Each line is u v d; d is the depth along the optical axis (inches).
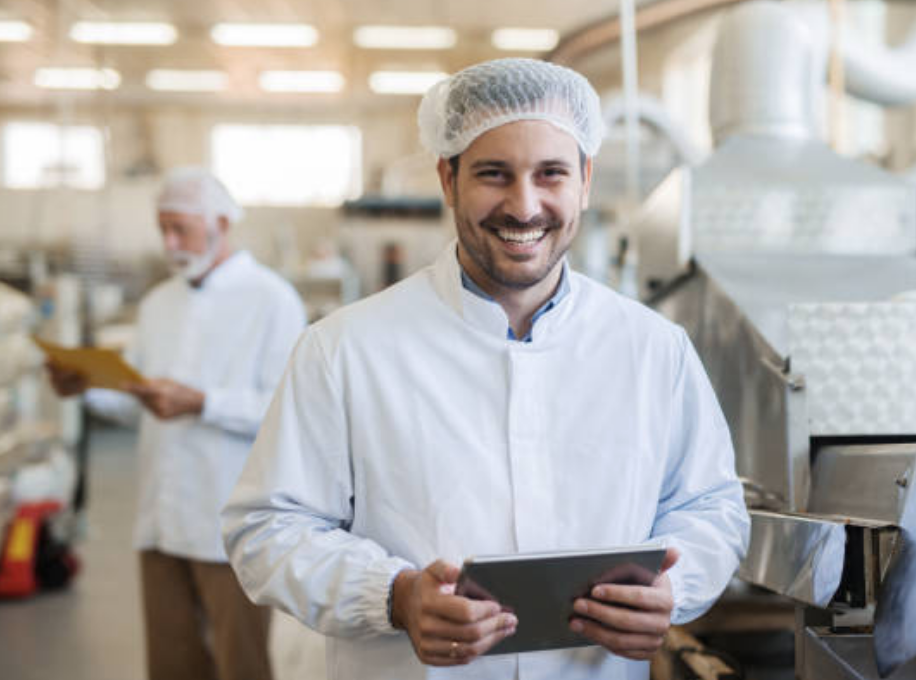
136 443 309.6
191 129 511.5
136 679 119.3
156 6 347.3
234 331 92.0
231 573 89.0
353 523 48.6
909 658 44.1
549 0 342.0
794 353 57.2
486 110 44.4
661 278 80.4
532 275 45.1
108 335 313.6
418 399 46.9
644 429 48.0
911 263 72.2
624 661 48.1
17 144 497.4
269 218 474.3
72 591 156.5
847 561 50.7
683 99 408.8
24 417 177.9
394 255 313.9
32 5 335.6
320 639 115.0
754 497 61.2
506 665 46.0
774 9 86.5
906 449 52.5
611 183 156.4
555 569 39.1
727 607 82.7
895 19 237.5
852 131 270.8
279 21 370.0
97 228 431.8
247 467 48.8
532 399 47.0
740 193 75.9
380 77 460.4
